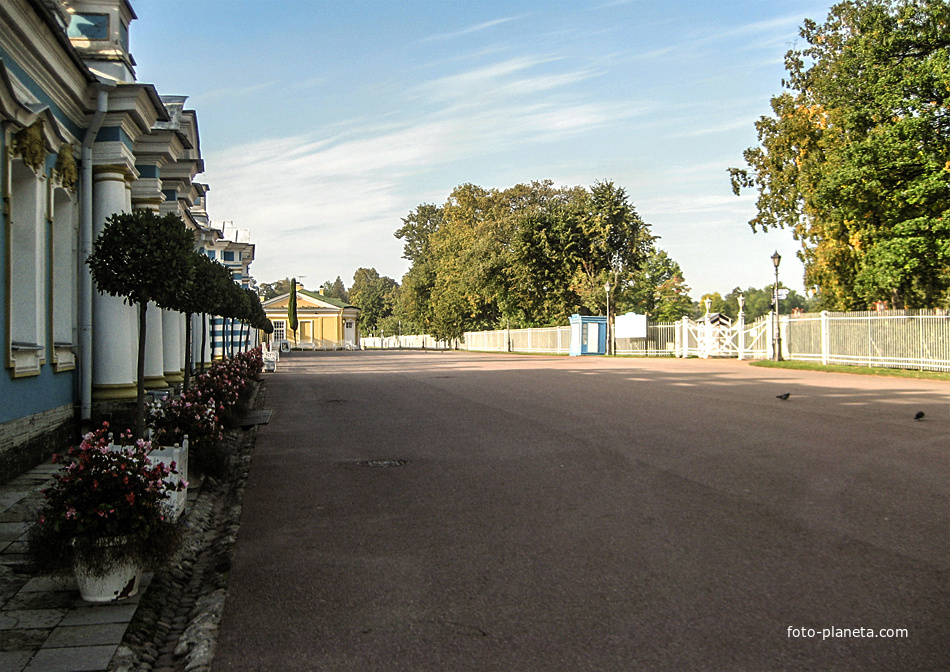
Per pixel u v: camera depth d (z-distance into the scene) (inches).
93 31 470.6
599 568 213.5
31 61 375.2
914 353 1006.4
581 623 175.0
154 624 184.2
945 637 163.8
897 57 1008.2
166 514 215.2
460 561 223.5
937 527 246.7
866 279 1013.2
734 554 222.8
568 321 2160.4
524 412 580.4
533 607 185.6
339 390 837.8
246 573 217.5
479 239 2566.4
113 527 189.6
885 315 1056.8
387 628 175.2
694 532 246.4
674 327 1662.2
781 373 1013.8
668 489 307.9
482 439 452.8
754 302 5236.2
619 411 571.2
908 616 175.0
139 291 299.0
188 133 703.7
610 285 1999.3
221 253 1230.3
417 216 3917.3
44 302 402.9
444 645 164.9
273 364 1315.2
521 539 244.5
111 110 467.2
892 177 967.0
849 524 251.8
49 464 390.6
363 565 222.7
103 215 473.7
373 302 5595.5
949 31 967.6
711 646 161.0
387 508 291.7
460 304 2970.0
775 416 529.0
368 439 466.0
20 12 340.8
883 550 223.5
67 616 184.1
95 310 469.1
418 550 235.9
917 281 1230.9
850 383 821.2
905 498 285.6
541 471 352.5
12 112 350.3
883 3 1024.2
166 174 618.2
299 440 469.4
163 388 541.6
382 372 1206.9
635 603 186.4
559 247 2146.9
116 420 465.4
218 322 1244.5
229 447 436.8
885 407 579.8
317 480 347.3
